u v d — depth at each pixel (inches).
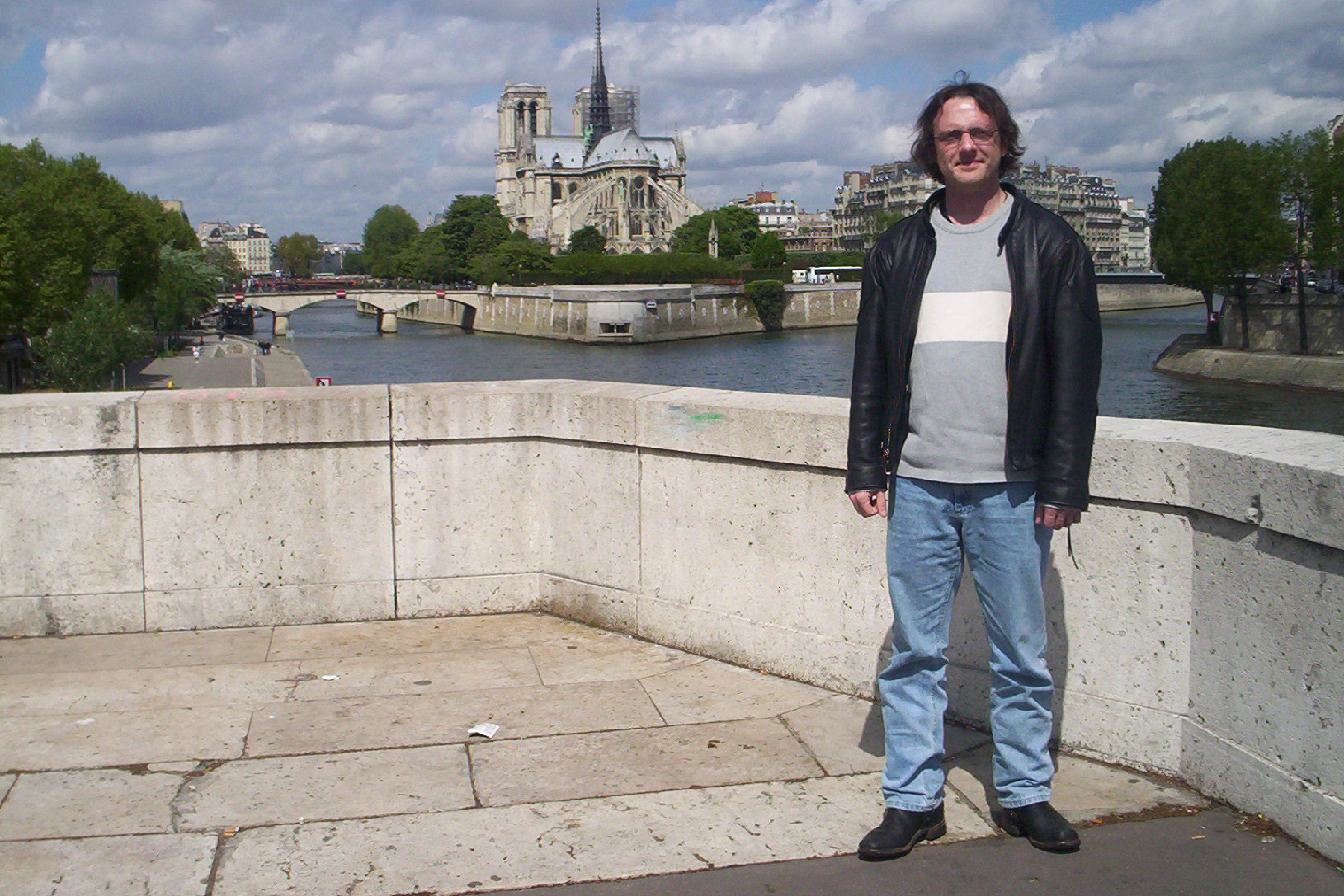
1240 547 156.9
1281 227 2657.5
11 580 236.8
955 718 193.6
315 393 244.2
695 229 7613.2
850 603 204.1
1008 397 144.6
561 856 148.7
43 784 167.9
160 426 236.5
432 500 249.3
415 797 164.7
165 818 157.9
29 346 2068.2
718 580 223.5
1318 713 145.9
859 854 148.3
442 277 6732.3
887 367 153.3
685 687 208.7
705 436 219.1
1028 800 152.5
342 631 242.8
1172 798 163.9
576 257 6092.5
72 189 2454.5
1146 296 6437.0
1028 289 142.6
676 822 157.6
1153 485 166.7
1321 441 161.9
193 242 5251.0
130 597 240.5
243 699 202.8
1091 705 177.6
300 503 244.2
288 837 152.9
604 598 243.6
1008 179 152.9
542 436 249.3
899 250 150.8
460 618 252.7
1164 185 3511.3
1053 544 180.4
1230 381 2672.2
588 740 184.9
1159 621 170.1
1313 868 143.4
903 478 151.9
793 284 5890.8
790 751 180.7
